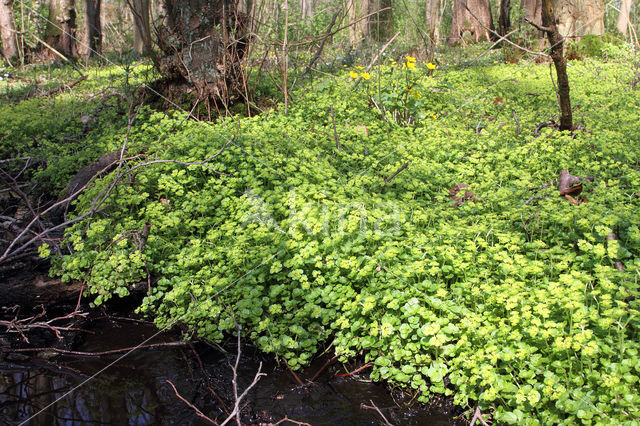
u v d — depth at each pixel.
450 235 3.46
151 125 6.46
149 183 4.71
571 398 2.38
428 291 3.14
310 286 3.43
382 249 3.42
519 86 8.25
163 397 3.03
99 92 8.80
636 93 7.44
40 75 13.20
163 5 6.81
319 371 3.13
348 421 2.76
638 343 2.54
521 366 2.60
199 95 6.60
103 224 3.98
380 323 3.12
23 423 2.85
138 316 3.84
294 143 5.29
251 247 3.71
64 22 20.75
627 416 2.24
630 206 3.65
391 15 13.18
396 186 4.57
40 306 3.91
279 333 3.22
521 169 4.78
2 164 6.40
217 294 3.44
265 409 2.88
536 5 15.49
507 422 2.50
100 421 2.84
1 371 3.31
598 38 12.51
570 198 4.19
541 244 3.37
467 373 2.78
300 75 7.85
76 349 3.51
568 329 2.74
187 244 4.03
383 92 6.73
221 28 6.56
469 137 5.71
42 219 4.79
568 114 5.41
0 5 18.92
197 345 3.47
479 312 2.99
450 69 9.95
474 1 17.23
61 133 7.09
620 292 2.77
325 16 11.20
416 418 2.76
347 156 5.11
